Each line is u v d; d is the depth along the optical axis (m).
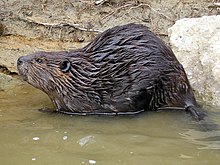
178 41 5.68
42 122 4.74
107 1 6.43
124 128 4.62
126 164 3.95
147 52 4.82
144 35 4.88
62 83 4.88
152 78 4.83
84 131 4.55
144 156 4.08
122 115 4.89
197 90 5.25
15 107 5.05
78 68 4.86
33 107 5.06
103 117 4.86
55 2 6.51
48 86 4.91
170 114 4.88
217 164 3.96
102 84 4.83
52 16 6.36
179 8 6.32
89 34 6.19
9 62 5.91
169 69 4.88
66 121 4.77
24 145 4.29
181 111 4.93
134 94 4.84
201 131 4.52
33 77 4.91
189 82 5.19
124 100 4.86
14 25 6.31
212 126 4.60
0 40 6.23
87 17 6.34
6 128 4.60
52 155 4.12
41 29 6.26
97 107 4.90
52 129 4.59
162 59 4.86
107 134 4.49
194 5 6.34
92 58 4.86
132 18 6.28
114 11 6.34
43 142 4.34
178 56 5.58
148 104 4.95
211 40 5.55
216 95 5.12
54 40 6.20
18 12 6.40
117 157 4.07
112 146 4.26
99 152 4.16
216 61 5.35
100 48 4.87
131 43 4.83
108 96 4.86
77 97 4.89
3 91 5.43
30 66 4.89
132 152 4.15
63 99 4.91
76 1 6.49
